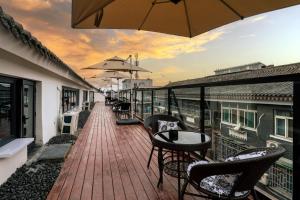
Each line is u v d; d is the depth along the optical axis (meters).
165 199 2.45
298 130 1.89
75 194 2.55
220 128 3.51
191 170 1.65
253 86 2.96
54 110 6.52
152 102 6.70
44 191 2.77
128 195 2.54
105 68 7.81
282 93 2.33
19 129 4.08
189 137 2.75
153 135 2.86
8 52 2.90
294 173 1.92
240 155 1.90
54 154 4.04
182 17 2.13
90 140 5.37
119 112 10.66
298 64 7.39
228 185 1.79
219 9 1.97
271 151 1.75
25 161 3.81
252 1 1.75
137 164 3.57
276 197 2.14
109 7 1.74
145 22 2.12
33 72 4.59
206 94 3.61
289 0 1.64
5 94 3.69
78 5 1.27
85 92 19.48
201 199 2.42
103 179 2.98
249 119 3.03
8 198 2.58
